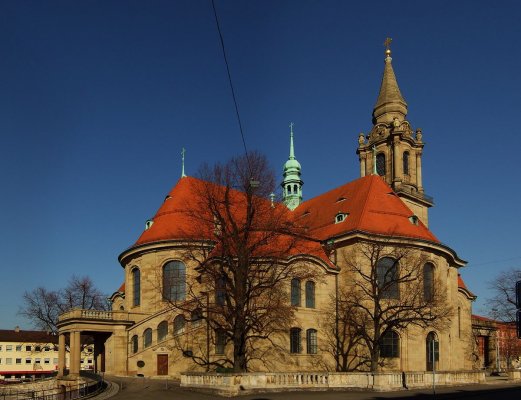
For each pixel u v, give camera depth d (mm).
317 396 34219
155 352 52844
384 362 54281
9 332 129625
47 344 122875
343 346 55688
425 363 57188
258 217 45281
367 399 32344
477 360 86562
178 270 56688
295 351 53625
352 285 56500
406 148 78125
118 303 74250
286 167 88875
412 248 57750
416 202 77062
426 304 50062
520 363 94938
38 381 57812
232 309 41906
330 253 60219
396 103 80500
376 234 56844
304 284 55625
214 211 45625
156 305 56469
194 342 51062
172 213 60500
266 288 44750
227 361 47562
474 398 33875
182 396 35031
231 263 42781
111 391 40125
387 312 54125
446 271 62031
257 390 36531
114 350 55031
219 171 44594
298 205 84625
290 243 49438
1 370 124125
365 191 65188
